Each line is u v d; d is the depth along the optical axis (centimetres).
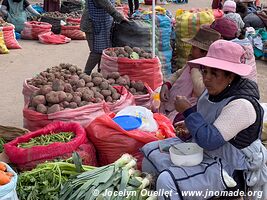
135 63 566
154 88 582
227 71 303
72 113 431
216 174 310
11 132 439
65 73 531
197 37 417
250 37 1041
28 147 383
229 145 311
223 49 307
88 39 680
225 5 882
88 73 692
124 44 672
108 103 471
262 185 330
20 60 938
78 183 335
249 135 310
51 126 412
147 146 356
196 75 423
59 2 1417
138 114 422
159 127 422
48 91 450
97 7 655
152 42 614
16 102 661
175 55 751
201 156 318
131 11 1221
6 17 1191
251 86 308
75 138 386
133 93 534
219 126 300
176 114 464
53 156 373
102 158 406
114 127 395
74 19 1236
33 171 354
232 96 306
